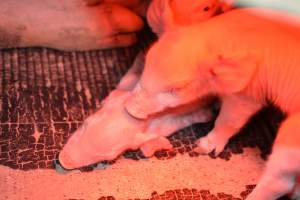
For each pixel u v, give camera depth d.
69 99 1.10
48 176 0.99
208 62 0.90
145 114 0.95
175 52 0.90
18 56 1.16
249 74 0.91
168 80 0.90
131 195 0.98
